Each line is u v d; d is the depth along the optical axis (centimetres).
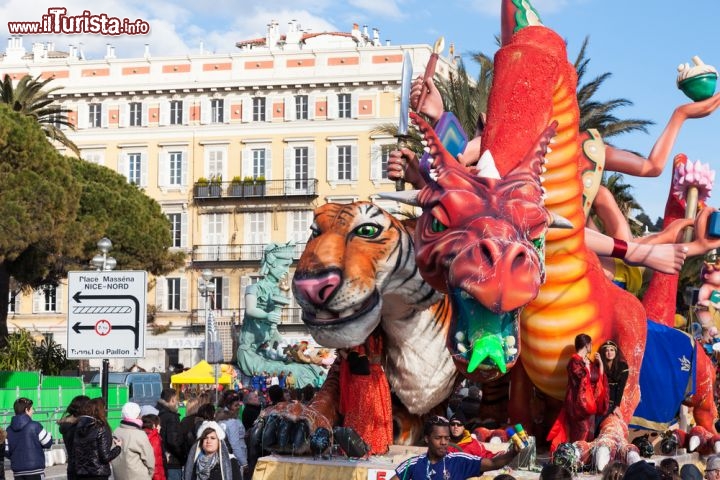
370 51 6500
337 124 6550
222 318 6581
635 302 1053
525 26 1018
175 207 6756
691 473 934
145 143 6769
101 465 1048
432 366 998
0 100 4294
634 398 1016
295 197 6575
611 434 955
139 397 3447
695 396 1272
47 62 6812
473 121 2303
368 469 934
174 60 6744
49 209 3503
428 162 874
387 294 957
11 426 1256
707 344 1540
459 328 808
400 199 875
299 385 3419
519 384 1041
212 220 6744
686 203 1221
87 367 5381
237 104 6706
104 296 1334
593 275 1014
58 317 6719
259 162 6681
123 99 6788
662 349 1114
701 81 1166
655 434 1134
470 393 1234
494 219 809
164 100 6762
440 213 823
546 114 970
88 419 1060
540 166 873
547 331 989
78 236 3738
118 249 4678
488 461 720
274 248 3559
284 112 6638
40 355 3838
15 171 3462
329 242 924
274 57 6631
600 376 973
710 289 1598
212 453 991
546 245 992
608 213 1166
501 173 922
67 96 6788
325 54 6569
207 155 6738
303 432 995
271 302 3478
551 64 987
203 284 3594
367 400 994
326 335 917
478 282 782
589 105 2303
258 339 3503
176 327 6750
